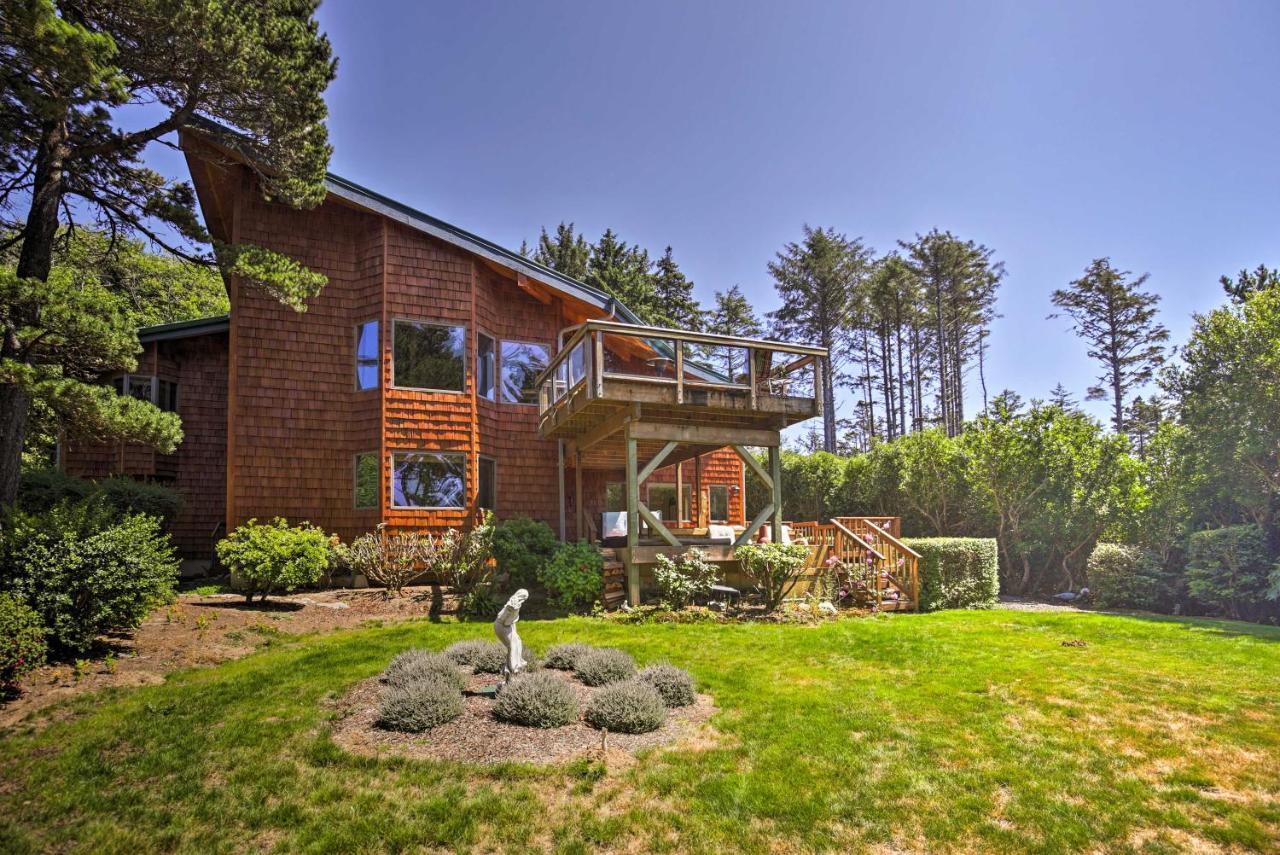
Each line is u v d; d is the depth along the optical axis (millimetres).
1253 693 5598
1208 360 11492
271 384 12141
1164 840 3414
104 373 13375
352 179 12320
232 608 9078
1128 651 7184
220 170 12242
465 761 4262
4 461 8164
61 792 3852
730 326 39188
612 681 5750
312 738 4598
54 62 6988
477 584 9898
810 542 12047
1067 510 13586
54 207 8844
